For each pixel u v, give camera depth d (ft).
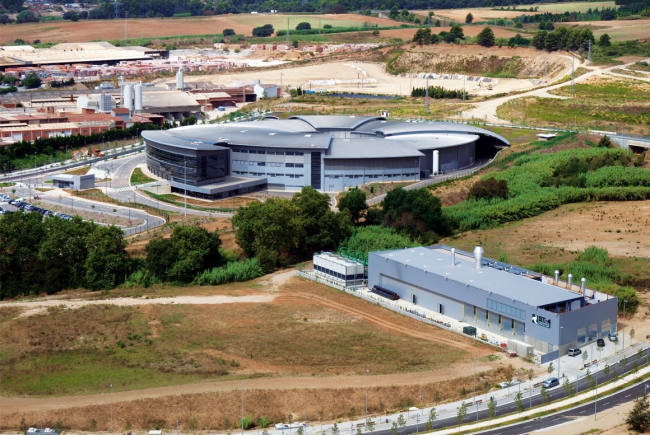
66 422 599.57
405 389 637.71
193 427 593.42
